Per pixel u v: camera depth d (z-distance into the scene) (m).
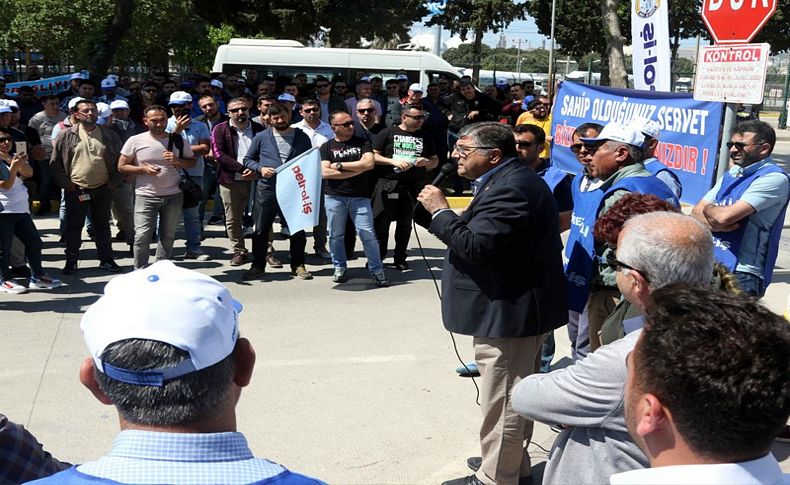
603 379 1.99
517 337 3.42
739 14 4.83
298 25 27.44
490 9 29.88
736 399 1.18
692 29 28.30
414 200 8.19
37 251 7.14
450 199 11.77
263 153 7.63
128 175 7.28
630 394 1.38
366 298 7.28
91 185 7.56
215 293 1.39
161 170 7.22
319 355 5.71
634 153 3.95
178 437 1.30
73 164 7.51
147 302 1.32
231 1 27.36
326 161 7.41
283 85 14.23
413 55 16.45
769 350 1.21
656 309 1.37
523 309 3.40
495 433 3.54
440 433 4.48
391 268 8.46
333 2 27.66
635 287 2.20
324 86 12.47
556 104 8.34
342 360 5.62
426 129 7.95
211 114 9.62
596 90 7.61
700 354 1.22
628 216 2.71
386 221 8.25
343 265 7.75
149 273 1.41
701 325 1.26
